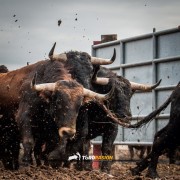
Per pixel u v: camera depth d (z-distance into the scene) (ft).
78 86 65.10
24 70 71.00
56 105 64.18
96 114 71.51
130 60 90.89
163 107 65.00
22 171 62.34
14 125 71.97
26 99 67.00
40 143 69.62
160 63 87.15
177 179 62.85
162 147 64.69
